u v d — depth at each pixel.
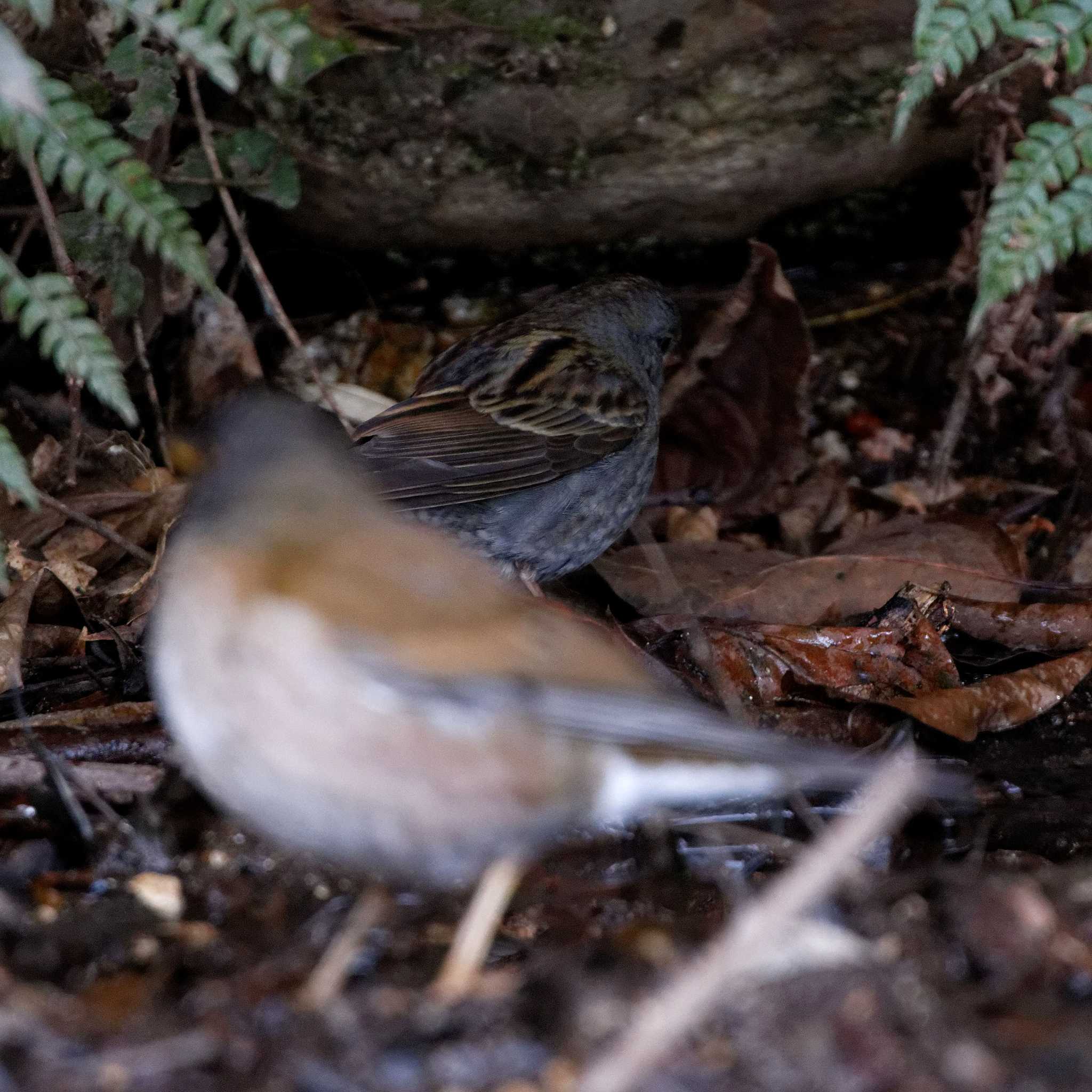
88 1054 5.45
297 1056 5.46
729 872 7.67
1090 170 9.74
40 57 10.41
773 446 12.53
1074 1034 5.52
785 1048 5.41
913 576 10.88
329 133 11.74
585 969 6.11
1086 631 10.59
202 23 8.77
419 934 6.78
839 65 11.77
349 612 5.36
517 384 11.14
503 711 5.43
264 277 11.76
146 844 7.53
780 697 9.98
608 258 13.16
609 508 11.42
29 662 9.80
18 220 11.02
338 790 5.42
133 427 11.70
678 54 11.54
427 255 12.98
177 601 5.57
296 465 5.84
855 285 13.68
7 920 6.67
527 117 11.74
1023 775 9.20
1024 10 9.24
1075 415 12.84
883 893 6.71
